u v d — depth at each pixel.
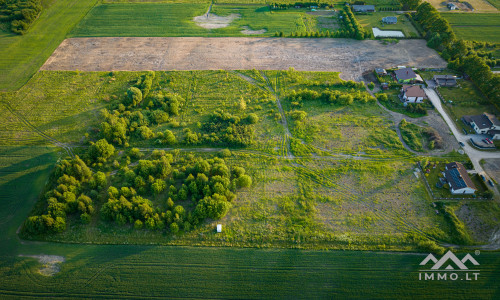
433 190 75.38
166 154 83.19
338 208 72.75
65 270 62.66
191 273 62.31
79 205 69.12
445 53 116.88
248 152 86.06
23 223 69.88
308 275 61.88
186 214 70.44
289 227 69.19
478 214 70.25
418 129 90.81
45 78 110.38
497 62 111.94
